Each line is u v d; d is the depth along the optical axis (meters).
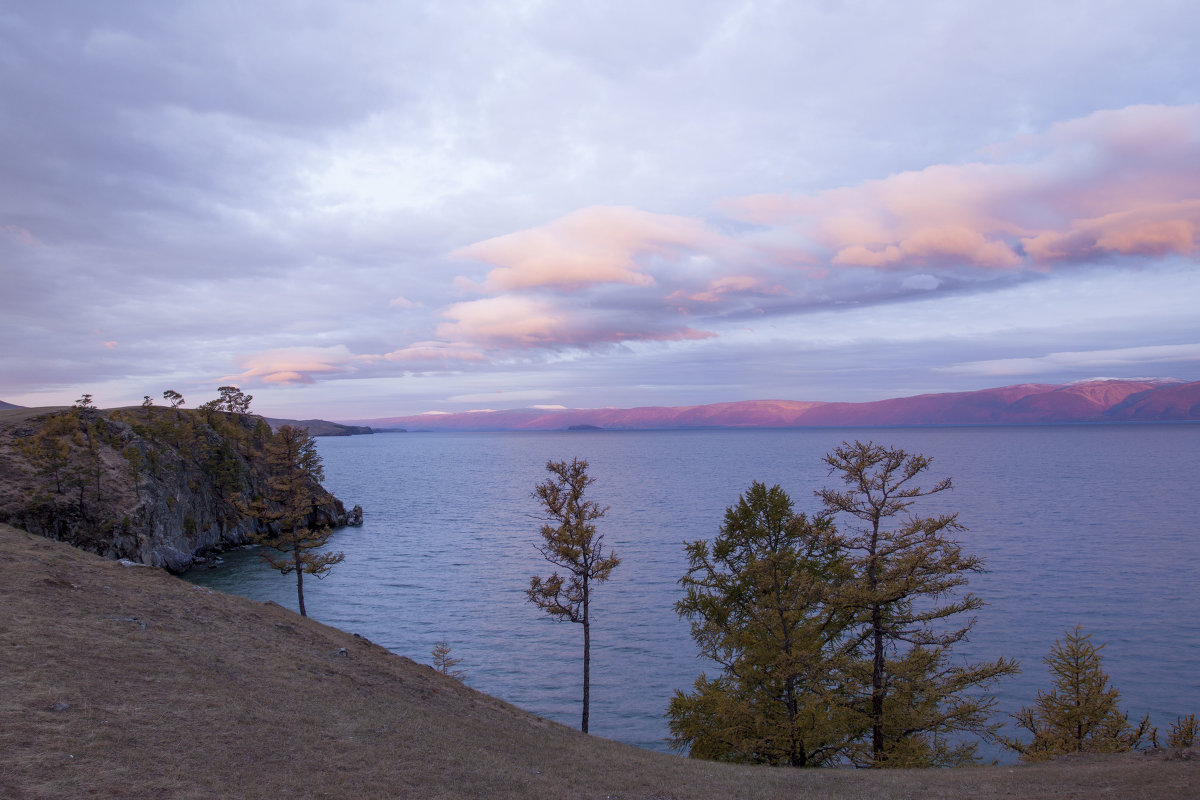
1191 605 63.91
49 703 13.73
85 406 94.56
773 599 26.50
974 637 54.62
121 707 14.59
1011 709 41.62
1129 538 100.88
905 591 23.89
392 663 26.73
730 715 25.58
